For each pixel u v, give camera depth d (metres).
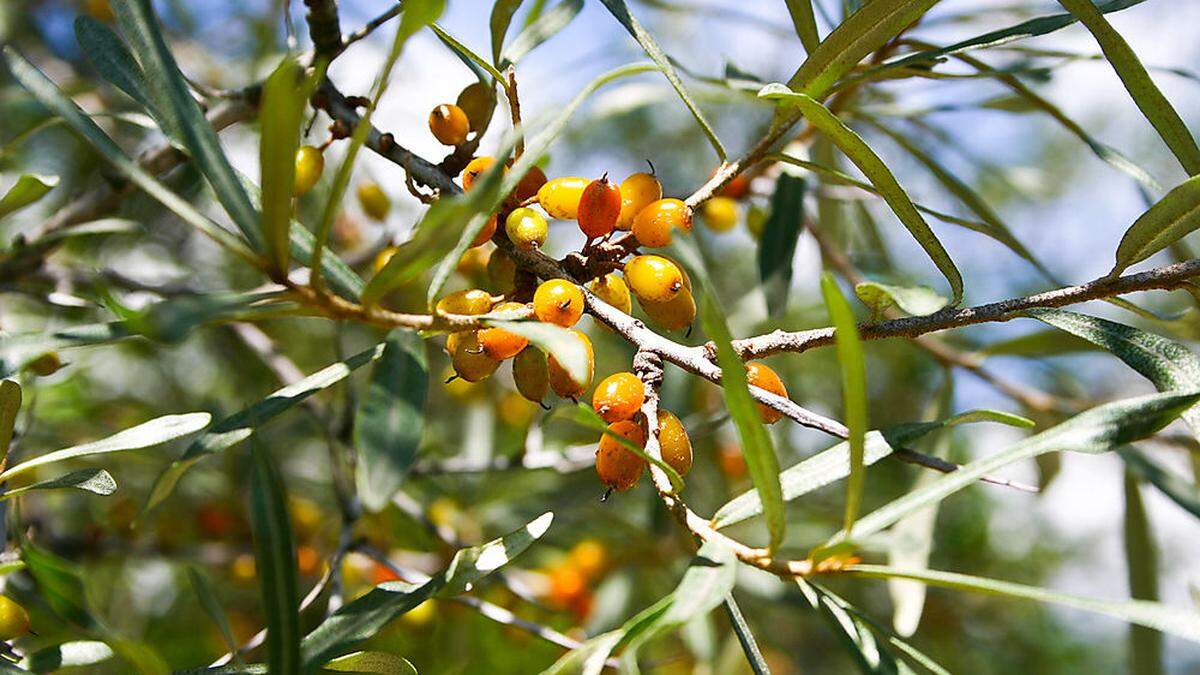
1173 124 0.22
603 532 0.45
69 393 0.39
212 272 0.46
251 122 0.34
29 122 0.42
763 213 0.37
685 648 0.42
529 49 0.27
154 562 0.43
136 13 0.21
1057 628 0.58
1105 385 0.51
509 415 0.46
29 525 0.33
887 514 0.20
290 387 0.21
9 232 0.40
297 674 0.20
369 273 0.40
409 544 0.43
